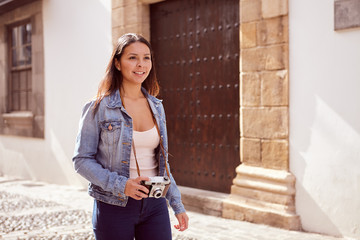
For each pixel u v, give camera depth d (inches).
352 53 174.6
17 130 391.2
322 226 184.9
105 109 85.8
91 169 83.1
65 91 334.3
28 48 385.7
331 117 181.2
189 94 257.0
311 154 188.1
